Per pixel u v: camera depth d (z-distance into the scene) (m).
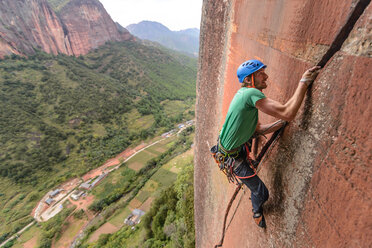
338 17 1.15
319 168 1.38
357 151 1.04
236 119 1.79
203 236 7.60
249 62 1.70
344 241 1.15
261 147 2.47
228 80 3.97
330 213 1.27
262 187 2.03
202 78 6.06
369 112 0.95
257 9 2.47
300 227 1.67
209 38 5.03
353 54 1.08
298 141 1.65
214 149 2.28
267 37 2.20
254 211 2.27
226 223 4.50
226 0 3.79
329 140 1.27
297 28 1.58
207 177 6.35
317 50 1.37
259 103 1.61
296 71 1.66
